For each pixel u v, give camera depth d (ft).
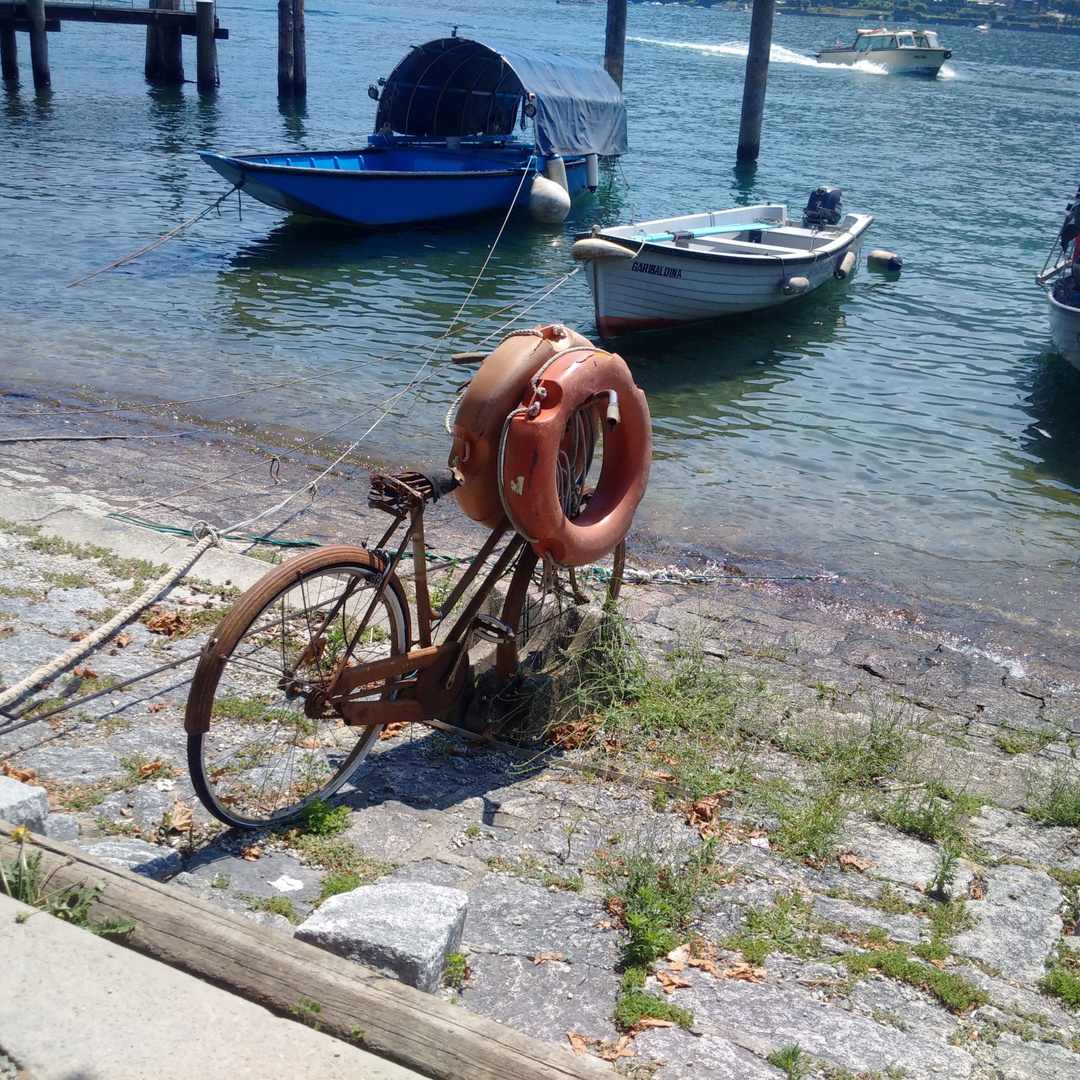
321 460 33.12
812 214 68.80
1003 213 90.33
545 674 16.90
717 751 16.87
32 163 83.66
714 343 53.62
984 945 12.47
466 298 56.13
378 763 15.33
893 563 29.84
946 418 43.91
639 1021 10.28
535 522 15.05
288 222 73.36
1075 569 30.25
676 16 547.49
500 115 93.30
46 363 40.98
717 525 31.60
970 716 20.71
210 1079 7.63
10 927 8.73
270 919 11.13
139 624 18.62
